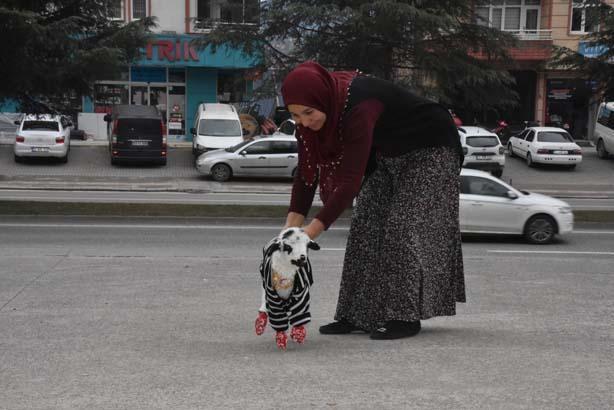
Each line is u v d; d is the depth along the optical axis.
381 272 5.38
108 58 16.16
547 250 13.77
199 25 24.86
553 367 4.75
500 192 14.77
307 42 20.55
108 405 4.07
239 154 26.50
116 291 7.78
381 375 4.55
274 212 17.28
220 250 12.73
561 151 30.36
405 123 5.04
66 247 12.66
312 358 4.94
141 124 28.66
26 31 14.95
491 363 4.82
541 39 36.69
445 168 5.22
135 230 15.20
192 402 4.10
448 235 5.37
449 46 20.66
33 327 6.06
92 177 26.53
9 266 9.41
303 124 4.54
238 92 32.06
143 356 5.11
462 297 5.53
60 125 29.42
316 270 9.57
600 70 18.30
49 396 4.24
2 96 16.77
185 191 24.20
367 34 19.33
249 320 6.39
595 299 7.52
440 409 3.96
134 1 36.06
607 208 20.97
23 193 22.53
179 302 7.21
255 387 4.34
